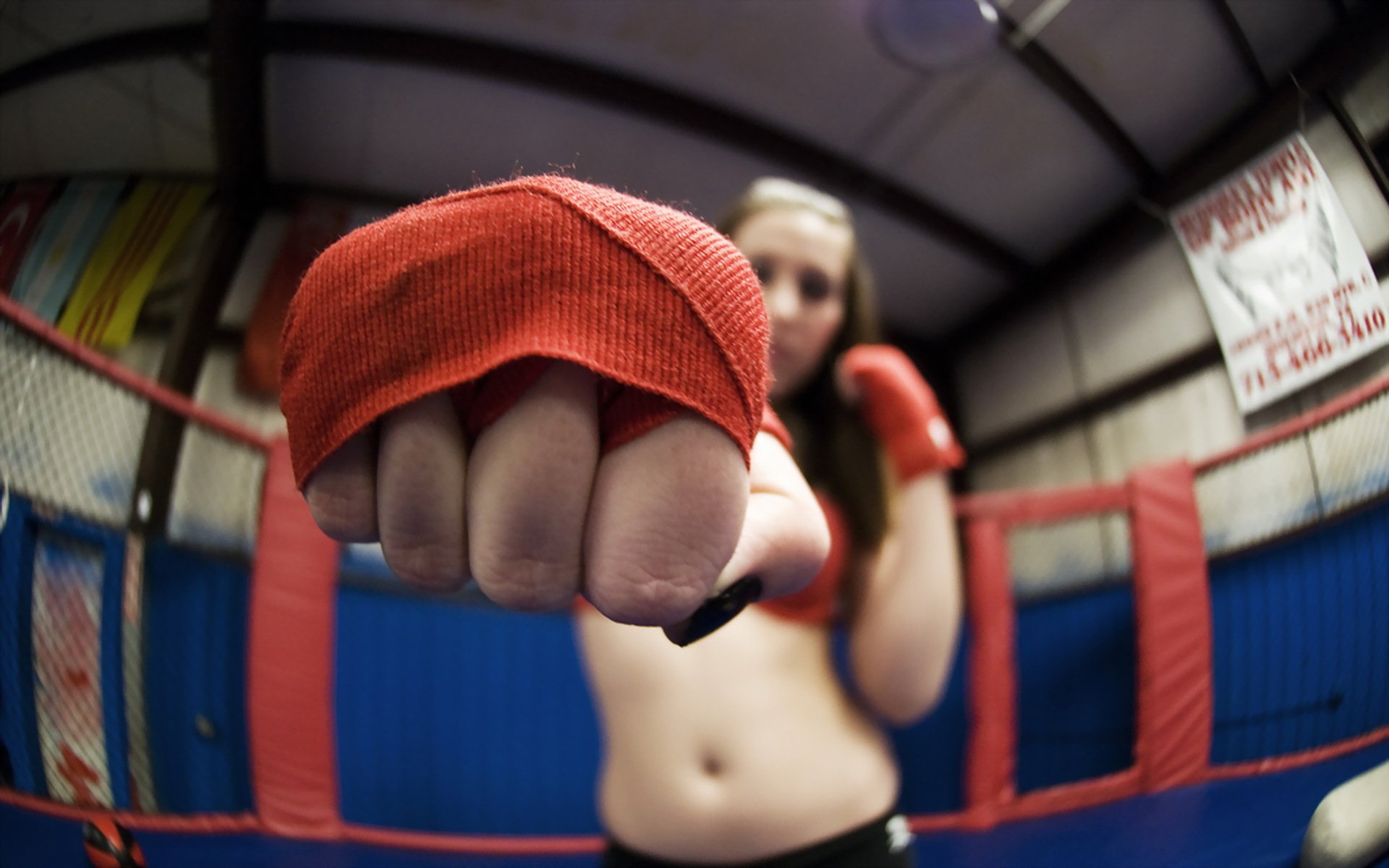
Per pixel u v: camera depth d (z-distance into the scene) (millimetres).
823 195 724
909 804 882
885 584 670
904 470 669
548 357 188
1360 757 701
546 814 840
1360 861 663
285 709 799
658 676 672
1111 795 871
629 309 189
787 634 687
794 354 684
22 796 644
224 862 704
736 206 686
